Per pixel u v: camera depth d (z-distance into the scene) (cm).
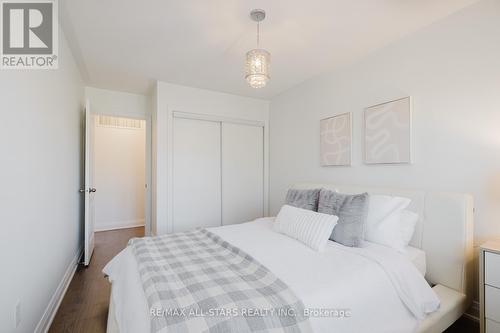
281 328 101
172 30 213
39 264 168
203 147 367
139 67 289
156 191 336
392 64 232
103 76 316
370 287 134
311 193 240
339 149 282
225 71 300
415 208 199
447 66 195
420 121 211
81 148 328
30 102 153
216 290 119
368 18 196
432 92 204
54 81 197
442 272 181
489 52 174
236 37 223
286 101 371
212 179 373
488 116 175
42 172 173
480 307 152
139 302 117
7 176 125
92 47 243
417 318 141
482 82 177
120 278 164
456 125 190
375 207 196
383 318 132
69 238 261
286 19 196
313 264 151
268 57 185
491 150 173
